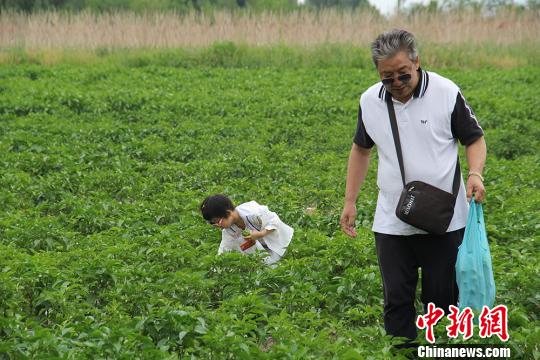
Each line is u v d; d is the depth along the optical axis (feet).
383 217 19.39
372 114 19.22
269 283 25.38
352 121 60.70
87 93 67.82
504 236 30.78
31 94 66.54
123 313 22.70
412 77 18.21
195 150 49.93
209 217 27.20
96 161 46.75
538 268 24.30
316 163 46.32
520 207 33.58
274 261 27.78
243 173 43.96
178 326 20.06
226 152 49.85
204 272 25.00
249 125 57.77
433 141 18.67
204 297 24.58
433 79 18.72
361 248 27.61
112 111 63.82
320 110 63.93
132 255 27.71
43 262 25.32
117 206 36.04
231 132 55.88
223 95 69.62
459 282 18.51
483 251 18.39
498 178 41.98
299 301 23.90
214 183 41.65
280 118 60.85
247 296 22.66
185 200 37.35
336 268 27.68
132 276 25.30
